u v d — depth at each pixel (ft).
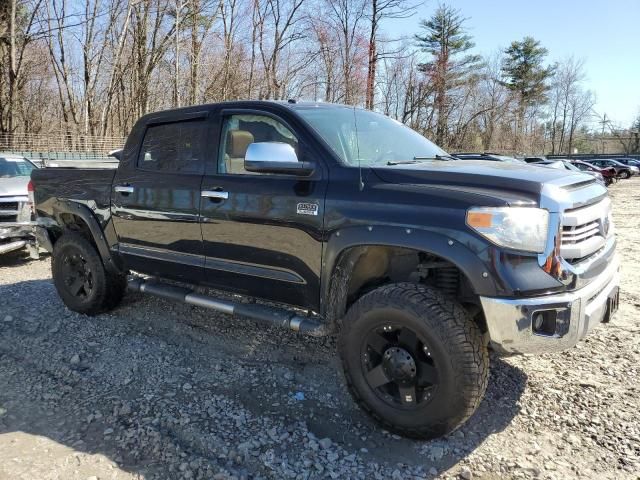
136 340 14.73
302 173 10.68
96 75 93.20
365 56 96.43
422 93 136.15
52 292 19.38
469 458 9.44
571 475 8.96
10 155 29.89
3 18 84.07
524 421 10.57
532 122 197.98
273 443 9.86
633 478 8.87
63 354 13.83
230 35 88.33
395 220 9.54
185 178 13.07
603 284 9.91
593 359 13.26
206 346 14.33
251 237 11.76
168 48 90.53
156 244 13.94
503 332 8.77
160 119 14.05
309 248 10.83
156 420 10.59
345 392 11.84
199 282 13.41
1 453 9.60
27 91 127.65
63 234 16.72
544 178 9.43
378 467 9.21
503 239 8.69
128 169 14.62
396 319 9.56
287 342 14.53
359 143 11.85
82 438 10.08
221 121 12.79
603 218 10.44
